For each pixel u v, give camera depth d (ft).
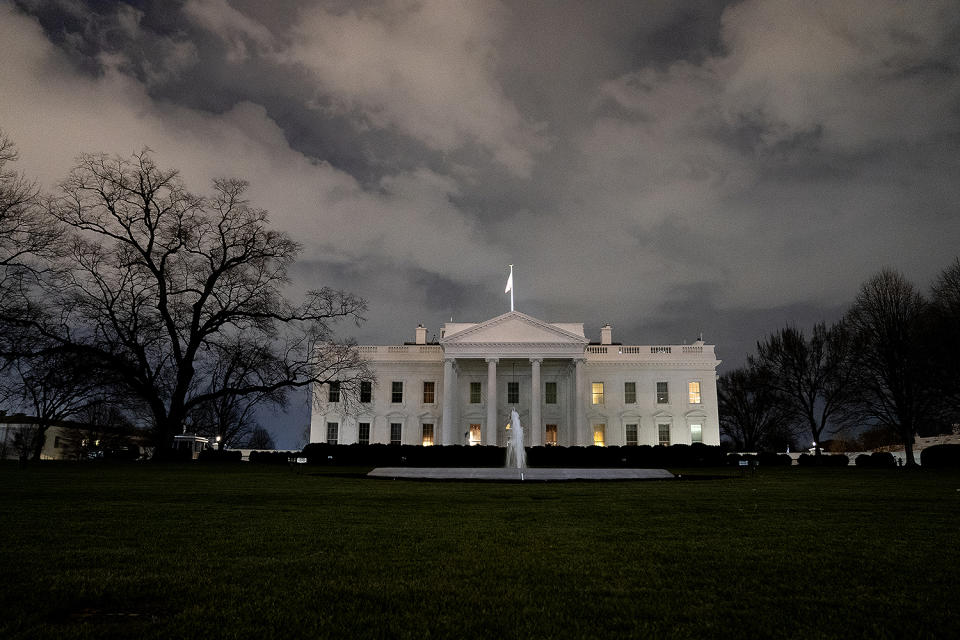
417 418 212.84
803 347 208.23
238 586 22.98
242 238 141.38
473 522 40.78
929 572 25.96
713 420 207.31
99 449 213.87
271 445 378.53
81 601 21.11
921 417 165.37
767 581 24.47
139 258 133.18
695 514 46.26
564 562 27.55
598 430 209.67
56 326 122.11
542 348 200.95
